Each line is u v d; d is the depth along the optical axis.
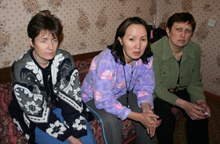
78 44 1.97
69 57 1.10
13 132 1.19
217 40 1.96
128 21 1.01
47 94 1.09
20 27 1.58
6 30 1.52
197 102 1.35
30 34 0.89
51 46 0.91
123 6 2.19
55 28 0.89
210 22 1.98
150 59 1.21
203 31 2.08
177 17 1.24
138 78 1.27
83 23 1.93
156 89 1.33
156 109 1.28
